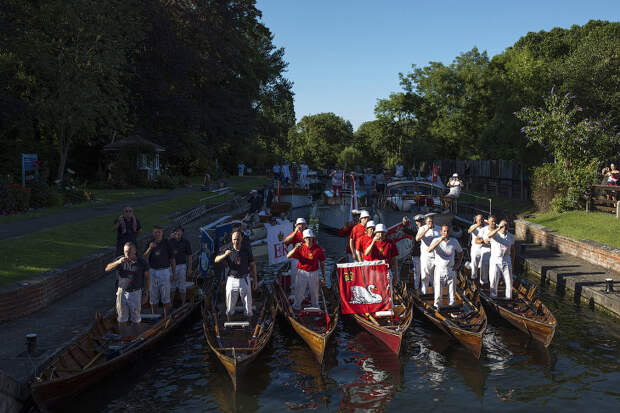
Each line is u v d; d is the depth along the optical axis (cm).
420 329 1120
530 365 916
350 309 1077
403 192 2395
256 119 5828
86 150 4066
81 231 1691
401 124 7319
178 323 1051
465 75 5541
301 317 1072
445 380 859
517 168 2975
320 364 890
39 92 2903
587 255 1598
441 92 5844
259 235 1786
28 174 2358
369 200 3625
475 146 5850
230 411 751
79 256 1355
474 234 1344
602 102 2591
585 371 886
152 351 952
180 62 4397
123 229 1124
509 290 1165
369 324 1013
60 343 859
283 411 752
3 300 961
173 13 4672
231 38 5081
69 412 737
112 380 845
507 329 1111
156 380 855
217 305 1163
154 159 4188
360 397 799
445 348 1006
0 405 649
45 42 2783
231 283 1011
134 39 3381
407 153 6069
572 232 1805
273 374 887
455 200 2417
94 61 2811
